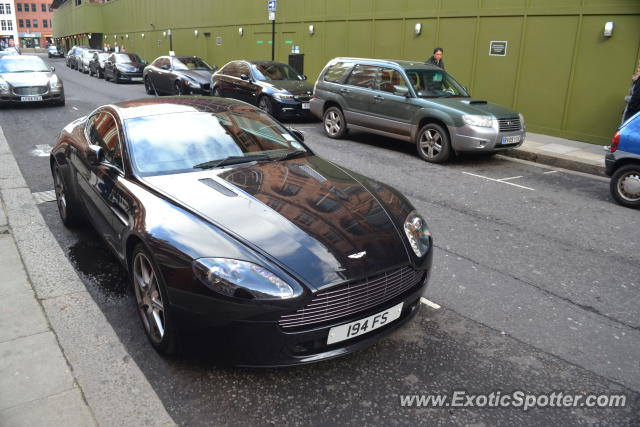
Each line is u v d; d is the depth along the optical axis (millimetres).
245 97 13555
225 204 3143
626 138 6684
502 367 3092
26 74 14594
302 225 2984
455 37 13016
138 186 3455
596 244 5285
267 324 2619
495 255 4891
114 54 25156
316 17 17234
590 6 10445
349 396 2781
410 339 3361
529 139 11070
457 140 8719
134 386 2812
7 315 3457
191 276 2695
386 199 3521
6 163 7961
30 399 2643
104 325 3406
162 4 30344
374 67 10289
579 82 10883
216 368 3000
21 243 4785
